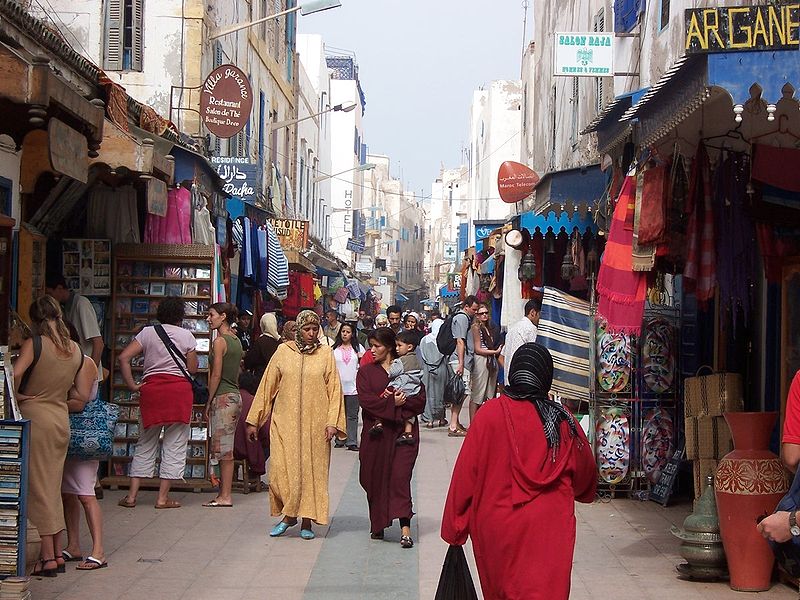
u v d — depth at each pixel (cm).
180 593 714
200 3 1702
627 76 1496
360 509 1059
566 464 528
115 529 923
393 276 8819
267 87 2675
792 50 625
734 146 873
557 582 509
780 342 888
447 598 531
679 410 1091
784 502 452
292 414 909
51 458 721
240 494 1136
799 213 826
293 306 2442
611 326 838
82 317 1035
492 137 4528
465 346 1653
